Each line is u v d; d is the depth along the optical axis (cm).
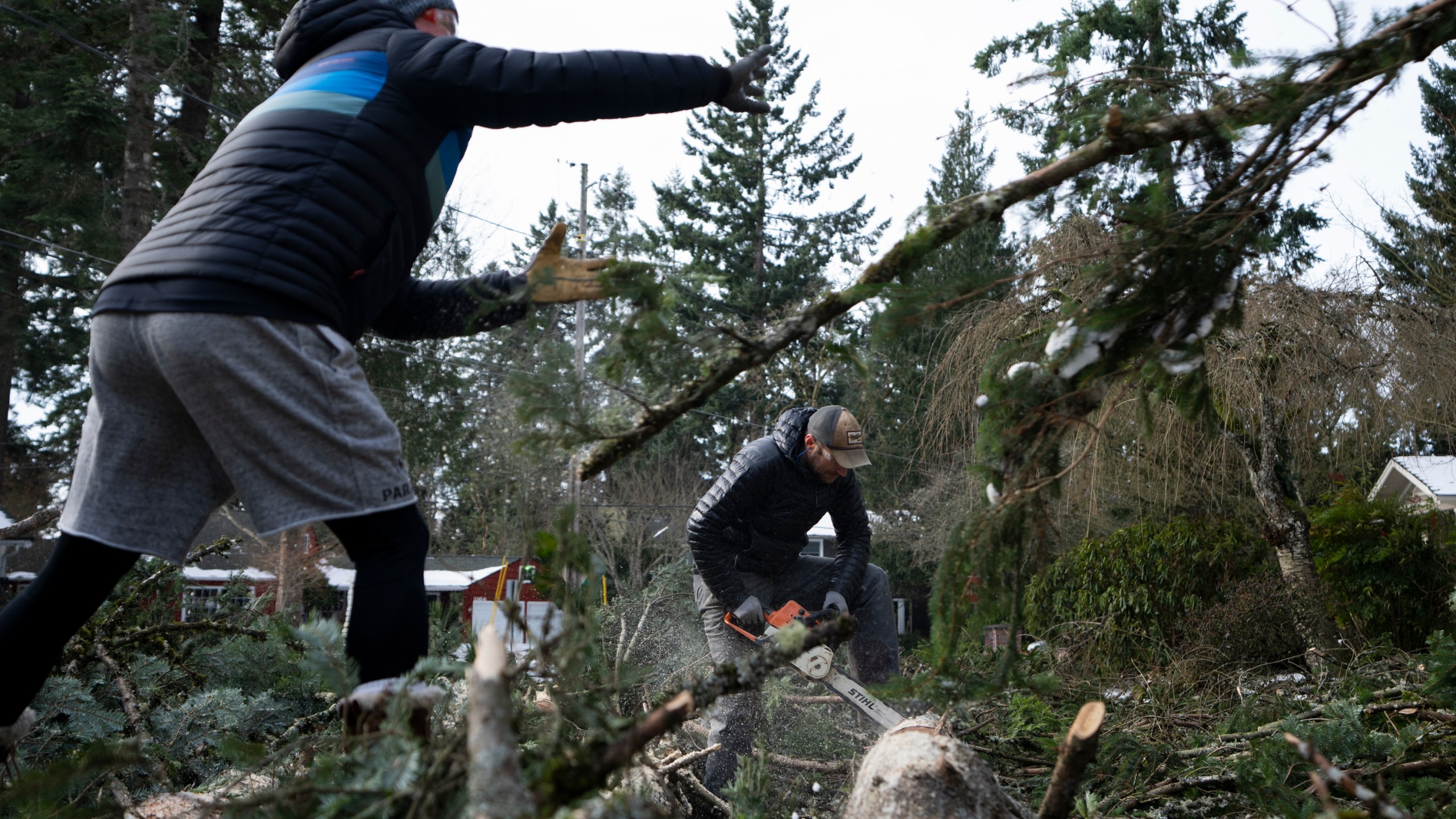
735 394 2336
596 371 156
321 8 180
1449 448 1022
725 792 229
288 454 151
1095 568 727
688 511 2292
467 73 167
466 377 1109
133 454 159
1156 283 162
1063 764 152
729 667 127
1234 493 868
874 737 341
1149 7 609
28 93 1412
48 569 161
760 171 3164
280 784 164
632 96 173
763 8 3188
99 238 1396
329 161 161
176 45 1255
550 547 129
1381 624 662
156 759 246
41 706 249
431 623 347
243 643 340
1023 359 175
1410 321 706
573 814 106
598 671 171
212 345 147
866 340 168
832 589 361
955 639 159
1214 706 473
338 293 161
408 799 119
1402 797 221
